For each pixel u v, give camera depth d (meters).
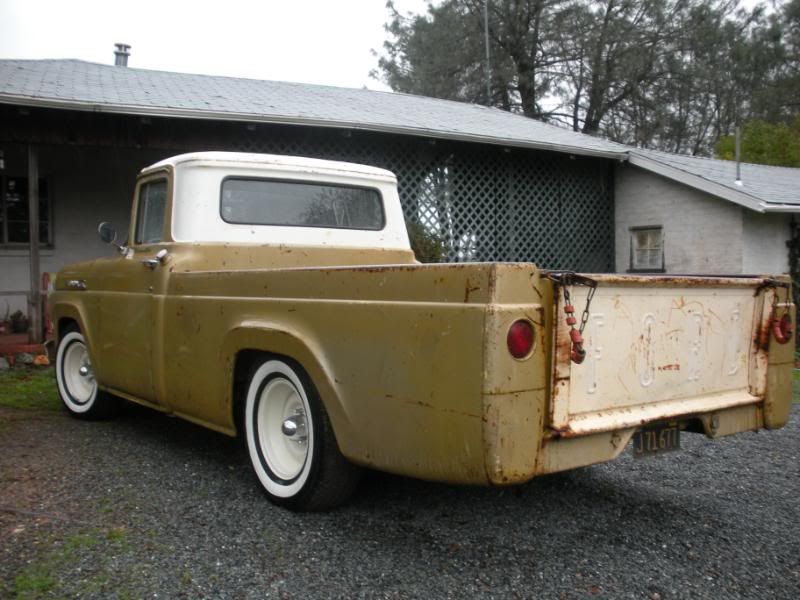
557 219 12.12
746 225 10.55
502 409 2.53
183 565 2.86
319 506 3.38
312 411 3.28
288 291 3.37
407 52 28.34
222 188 4.45
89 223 10.83
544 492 3.85
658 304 3.09
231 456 4.43
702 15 26.02
